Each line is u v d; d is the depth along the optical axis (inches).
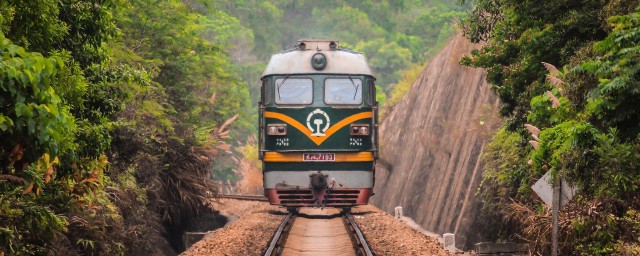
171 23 2827.3
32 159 885.8
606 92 1165.1
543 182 1317.7
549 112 1453.0
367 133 2513.5
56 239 1409.9
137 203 2092.8
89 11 1258.0
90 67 1327.5
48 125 823.1
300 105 2503.7
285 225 2309.3
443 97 3939.5
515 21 1680.6
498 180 2175.2
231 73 4254.4
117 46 2046.0
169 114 2716.5
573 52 1537.9
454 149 3265.3
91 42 1286.9
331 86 2519.7
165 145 2427.4
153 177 2293.3
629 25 1182.3
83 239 1567.4
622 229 1278.3
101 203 1681.8
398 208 3186.5
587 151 1258.0
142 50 2677.2
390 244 1974.7
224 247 1876.2
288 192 2498.8
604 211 1272.1
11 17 936.9
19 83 795.4
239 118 4480.8
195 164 2635.3
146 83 1417.3
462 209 2689.5
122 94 1427.2
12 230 989.2
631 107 1184.2
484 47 1884.8
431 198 3508.9
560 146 1326.3
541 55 1641.2
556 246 1294.3
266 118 2518.5
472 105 3221.0
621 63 1145.4
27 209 1061.8
